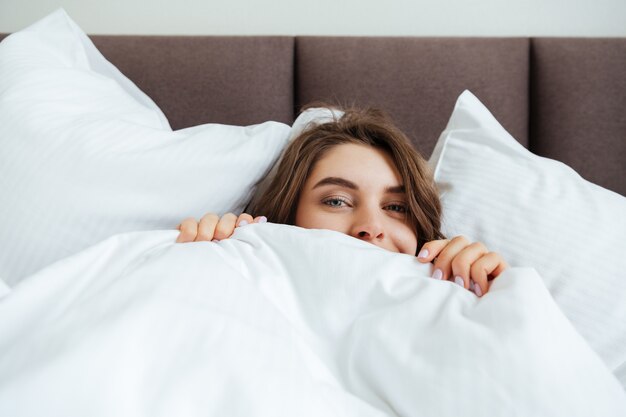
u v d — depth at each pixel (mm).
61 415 354
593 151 1393
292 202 908
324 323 552
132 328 418
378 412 448
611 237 795
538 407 430
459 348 470
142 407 385
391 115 1396
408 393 462
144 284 491
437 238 899
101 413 360
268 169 979
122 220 788
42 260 746
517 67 1418
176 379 400
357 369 513
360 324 532
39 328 446
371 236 827
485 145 1013
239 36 1406
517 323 477
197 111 1380
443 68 1392
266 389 403
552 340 471
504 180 917
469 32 1564
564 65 1403
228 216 767
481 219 881
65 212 754
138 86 1362
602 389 458
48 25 995
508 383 441
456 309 521
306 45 1428
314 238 625
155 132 856
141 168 798
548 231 818
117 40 1380
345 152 890
